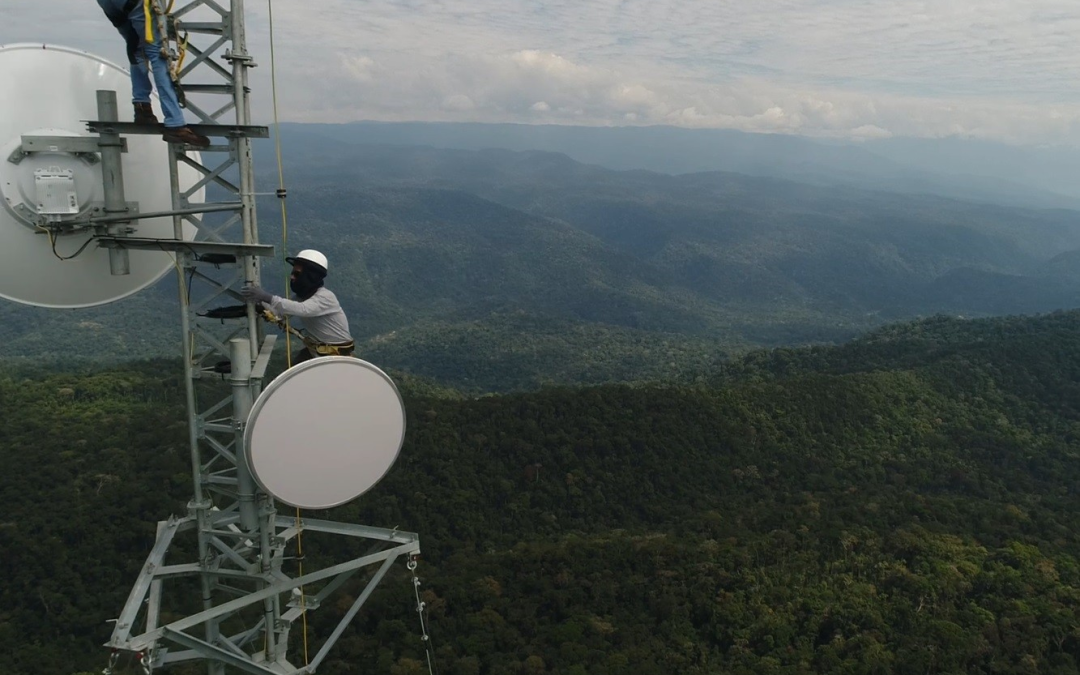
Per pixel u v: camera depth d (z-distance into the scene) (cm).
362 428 809
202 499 847
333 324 877
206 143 786
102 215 837
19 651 3353
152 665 735
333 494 815
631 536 5053
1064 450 7519
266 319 862
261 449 749
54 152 805
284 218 865
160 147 870
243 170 792
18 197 806
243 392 810
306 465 784
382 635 3388
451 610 3738
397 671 3055
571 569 4166
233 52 760
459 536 5072
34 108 805
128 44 770
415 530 5012
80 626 3506
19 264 845
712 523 5162
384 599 3616
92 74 838
